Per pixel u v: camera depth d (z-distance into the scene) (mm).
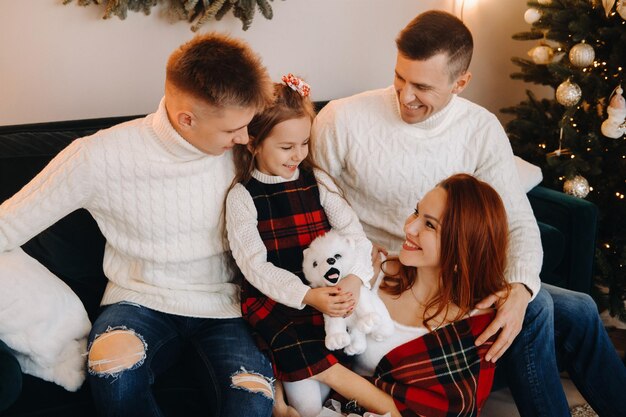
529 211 1958
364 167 1952
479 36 3266
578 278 2516
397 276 1803
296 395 1704
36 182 1649
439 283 1700
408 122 1886
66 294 1697
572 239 2461
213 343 1723
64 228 1929
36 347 1585
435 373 1660
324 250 1672
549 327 1787
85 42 2316
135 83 2449
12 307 1575
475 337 1679
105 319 1667
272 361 1714
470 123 1976
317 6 2750
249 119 1613
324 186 1855
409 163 1937
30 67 2262
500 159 1969
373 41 2945
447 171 1975
